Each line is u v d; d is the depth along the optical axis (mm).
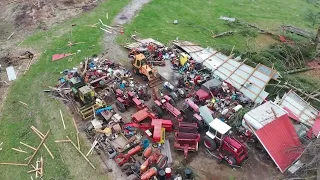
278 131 23906
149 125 25234
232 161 22844
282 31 42906
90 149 24266
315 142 21797
